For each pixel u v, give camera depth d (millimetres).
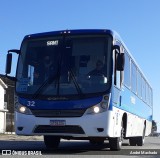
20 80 12336
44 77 12094
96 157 10938
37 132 11820
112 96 11672
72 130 11516
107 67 11805
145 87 21500
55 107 11664
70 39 12320
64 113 11578
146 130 22203
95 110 11445
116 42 12484
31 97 11977
